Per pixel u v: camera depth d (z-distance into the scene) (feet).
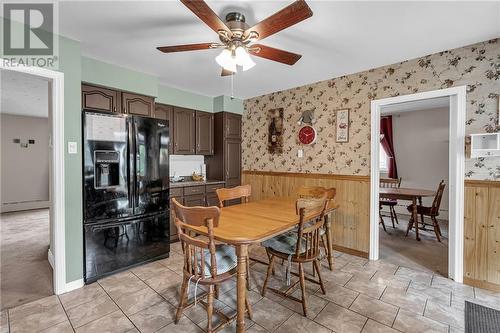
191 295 7.20
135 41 7.66
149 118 9.36
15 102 15.55
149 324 6.03
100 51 8.30
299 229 6.31
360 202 10.32
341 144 10.84
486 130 7.61
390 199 14.74
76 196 7.61
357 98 10.36
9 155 19.12
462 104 7.97
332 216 11.05
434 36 7.32
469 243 7.91
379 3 5.75
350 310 6.59
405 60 9.08
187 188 12.14
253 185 14.28
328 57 8.82
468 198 7.91
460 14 6.18
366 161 10.16
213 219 5.12
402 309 6.63
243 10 6.00
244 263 5.34
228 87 12.51
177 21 6.58
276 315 6.37
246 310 6.20
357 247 10.42
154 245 9.62
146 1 5.73
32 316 6.32
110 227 8.35
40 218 16.79
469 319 6.23
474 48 7.78
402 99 9.20
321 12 6.09
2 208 18.67
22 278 8.29
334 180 11.04
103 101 9.12
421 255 10.41
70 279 7.54
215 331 5.52
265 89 12.84
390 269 9.07
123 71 9.64
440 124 16.51
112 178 8.46
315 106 11.68
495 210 7.50
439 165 16.61
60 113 7.20
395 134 18.25
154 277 8.38
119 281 8.11
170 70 10.07
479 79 7.71
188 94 13.23
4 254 10.38
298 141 12.30
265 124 13.78
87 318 6.24
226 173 14.11
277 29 5.24
